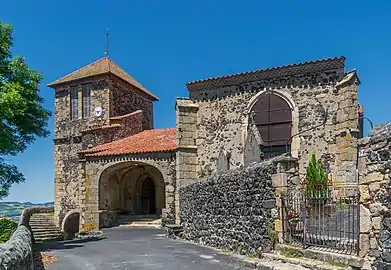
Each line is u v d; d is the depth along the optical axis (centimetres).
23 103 1647
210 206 1493
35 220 2966
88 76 3162
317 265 806
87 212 2455
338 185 1484
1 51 1712
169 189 2245
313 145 1816
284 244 990
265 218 1069
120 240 1830
